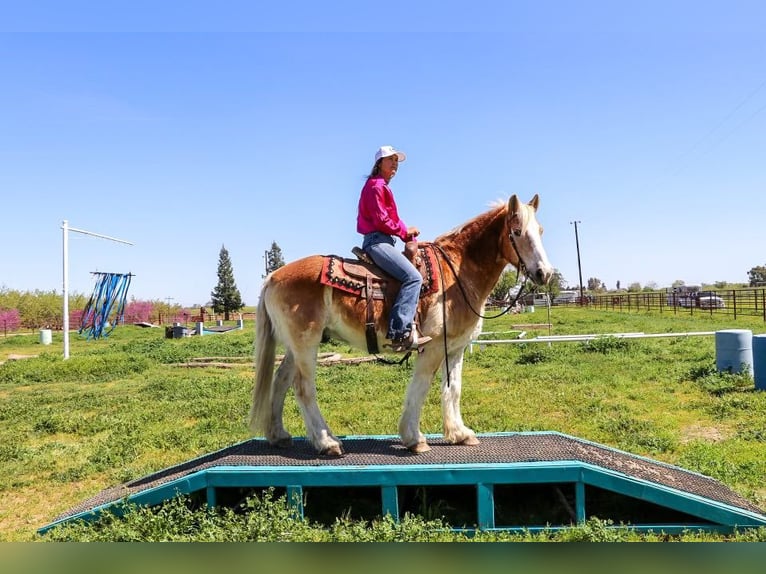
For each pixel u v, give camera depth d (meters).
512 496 5.12
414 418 4.84
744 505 4.32
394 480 4.25
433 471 4.22
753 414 7.75
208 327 42.25
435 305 4.86
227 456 4.79
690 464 5.77
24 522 5.22
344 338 5.02
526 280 5.11
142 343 24.22
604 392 9.53
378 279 4.85
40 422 8.84
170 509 4.23
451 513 4.75
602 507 4.84
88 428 8.52
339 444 4.79
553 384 10.38
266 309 5.09
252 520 3.88
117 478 6.20
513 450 4.76
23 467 6.74
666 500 4.10
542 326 23.52
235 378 13.34
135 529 3.89
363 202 5.02
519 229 4.76
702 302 36.91
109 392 12.23
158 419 9.00
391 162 5.07
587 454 4.62
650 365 12.07
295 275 4.89
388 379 11.72
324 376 12.51
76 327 46.94
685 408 8.42
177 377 14.19
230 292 74.25
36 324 47.16
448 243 5.20
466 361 14.41
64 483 6.23
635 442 6.69
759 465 5.68
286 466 4.42
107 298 31.45
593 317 32.16
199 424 8.33
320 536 3.92
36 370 15.40
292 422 8.09
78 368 15.64
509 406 8.73
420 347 4.91
